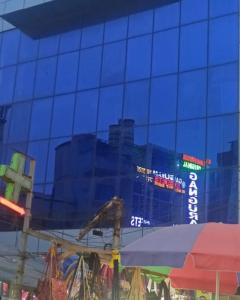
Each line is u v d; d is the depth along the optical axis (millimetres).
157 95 23391
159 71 23656
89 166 24281
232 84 21703
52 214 24484
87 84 25609
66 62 26703
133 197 22625
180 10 23969
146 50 24359
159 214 21750
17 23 28891
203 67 22578
